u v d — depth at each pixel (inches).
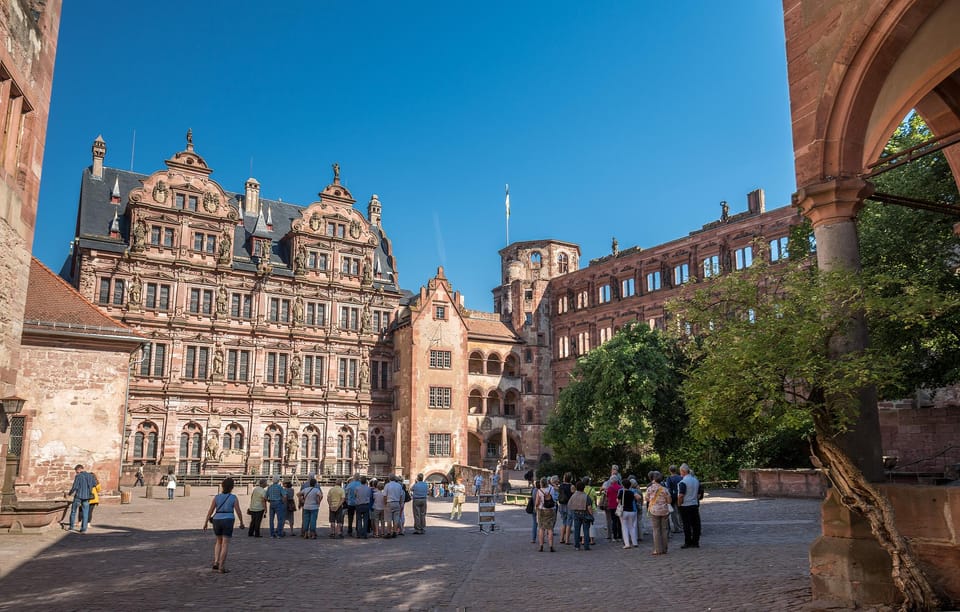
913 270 894.4
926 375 938.7
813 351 425.1
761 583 533.6
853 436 457.4
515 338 3346.5
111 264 2405.3
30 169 784.3
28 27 763.4
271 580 628.4
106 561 725.9
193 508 1461.6
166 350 2463.1
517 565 730.2
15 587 575.2
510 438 3287.4
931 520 421.4
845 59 499.8
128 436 2342.5
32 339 1384.1
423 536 1068.5
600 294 3208.7
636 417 1957.4
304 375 2728.8
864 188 494.3
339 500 1040.2
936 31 484.7
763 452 1867.6
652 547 813.2
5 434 783.1
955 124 609.0
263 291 2674.7
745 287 461.1
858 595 426.3
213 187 2615.7
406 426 2802.7
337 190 2910.9
